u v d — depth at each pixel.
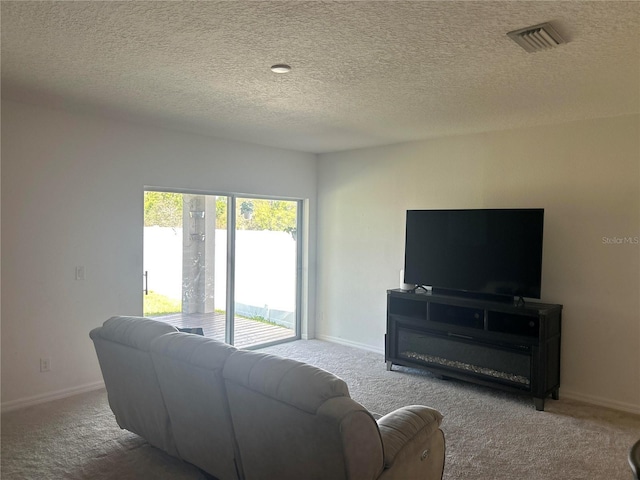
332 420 1.66
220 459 2.32
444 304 4.30
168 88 3.23
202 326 4.99
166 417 2.63
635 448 1.44
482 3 1.97
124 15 2.11
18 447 2.95
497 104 3.56
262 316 5.61
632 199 3.76
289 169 5.68
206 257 5.04
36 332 3.73
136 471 2.67
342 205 5.75
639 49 2.46
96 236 4.05
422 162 5.00
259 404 1.93
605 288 3.88
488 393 4.06
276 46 2.47
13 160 3.59
